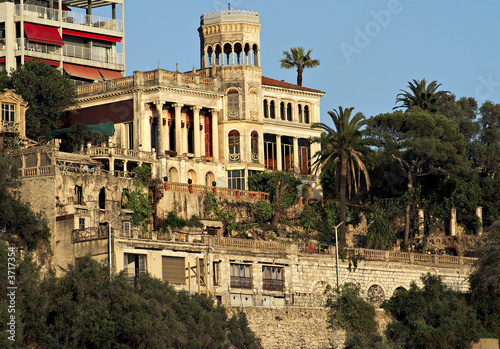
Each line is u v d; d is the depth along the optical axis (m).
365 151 135.25
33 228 110.38
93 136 133.62
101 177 120.31
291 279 119.62
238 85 145.12
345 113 135.25
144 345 94.25
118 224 120.19
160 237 110.88
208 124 144.12
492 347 115.31
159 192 127.00
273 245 119.25
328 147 134.25
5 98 127.00
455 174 143.62
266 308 110.88
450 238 141.12
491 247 122.62
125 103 138.88
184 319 100.19
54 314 94.94
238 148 144.00
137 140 136.62
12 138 126.12
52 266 111.31
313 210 140.75
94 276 97.31
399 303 120.12
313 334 113.69
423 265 130.00
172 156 136.88
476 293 121.44
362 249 125.81
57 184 114.44
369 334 116.12
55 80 139.62
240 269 115.88
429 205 145.75
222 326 102.56
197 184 136.12
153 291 100.38
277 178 142.75
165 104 138.25
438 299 119.44
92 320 93.81
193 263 112.19
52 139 133.88
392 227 143.12
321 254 122.62
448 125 146.25
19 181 112.44
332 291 121.50
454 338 115.19
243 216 137.75
